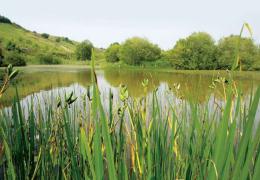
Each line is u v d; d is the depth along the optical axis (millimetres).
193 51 43406
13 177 1264
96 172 896
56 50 112375
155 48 68188
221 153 836
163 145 1480
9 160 1262
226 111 825
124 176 1238
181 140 1636
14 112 1677
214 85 1649
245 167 803
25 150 1722
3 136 1307
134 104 1696
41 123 2082
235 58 850
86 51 97125
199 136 1288
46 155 1744
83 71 47719
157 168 1323
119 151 1446
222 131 831
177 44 50688
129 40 68938
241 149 802
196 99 1407
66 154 1782
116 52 79750
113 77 31172
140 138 1502
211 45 44156
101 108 860
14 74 1223
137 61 66000
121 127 1540
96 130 887
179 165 1476
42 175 1698
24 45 98188
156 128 1472
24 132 1766
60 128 1783
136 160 1542
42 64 90875
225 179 839
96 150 891
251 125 781
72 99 1750
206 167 1143
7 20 133875
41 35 145375
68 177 1661
